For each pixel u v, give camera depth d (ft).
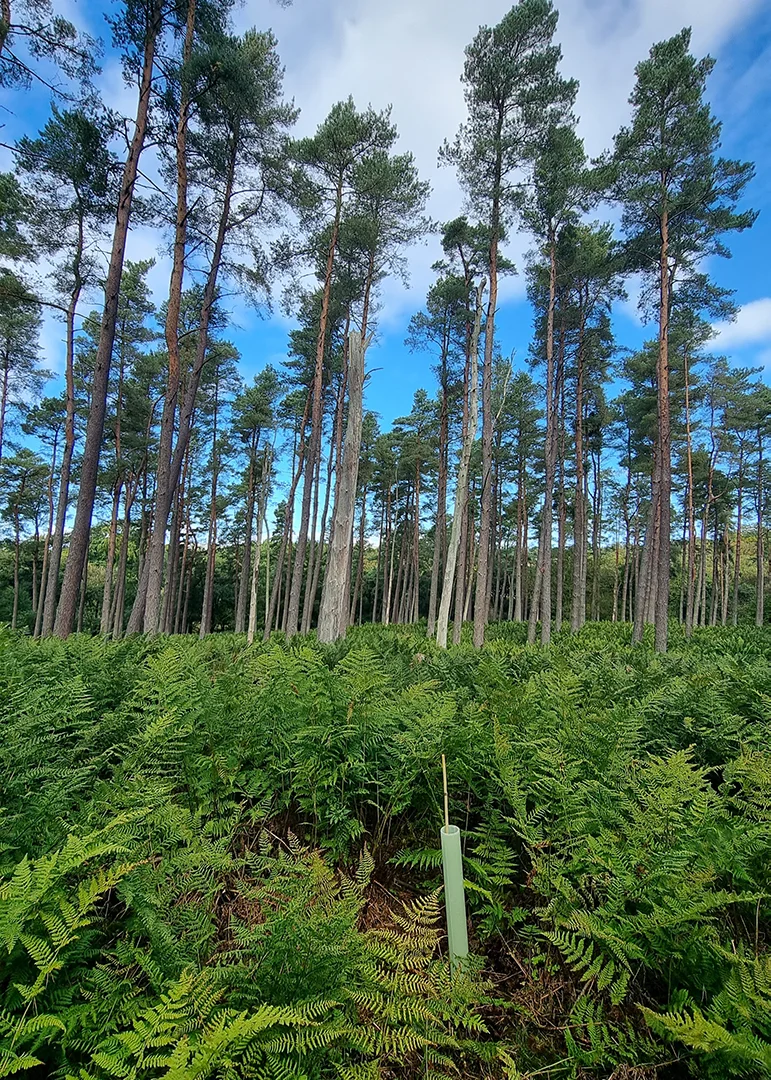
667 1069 5.83
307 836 9.58
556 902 7.09
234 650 23.43
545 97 39.29
